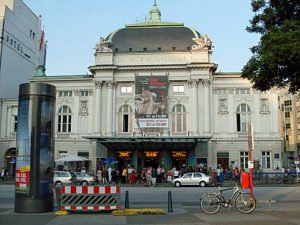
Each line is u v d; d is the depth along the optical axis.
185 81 53.22
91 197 16.69
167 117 51.47
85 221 14.45
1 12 61.50
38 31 74.44
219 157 51.88
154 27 56.72
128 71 53.41
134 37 55.50
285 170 50.28
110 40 55.22
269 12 18.89
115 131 53.12
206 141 50.84
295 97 74.50
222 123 52.72
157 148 51.69
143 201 22.95
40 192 16.83
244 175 17.44
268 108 52.59
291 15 18.47
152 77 52.34
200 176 39.56
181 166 51.84
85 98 54.81
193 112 51.91
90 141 53.72
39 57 74.75
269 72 17.70
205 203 16.66
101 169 47.91
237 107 52.94
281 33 16.38
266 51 16.98
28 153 16.92
